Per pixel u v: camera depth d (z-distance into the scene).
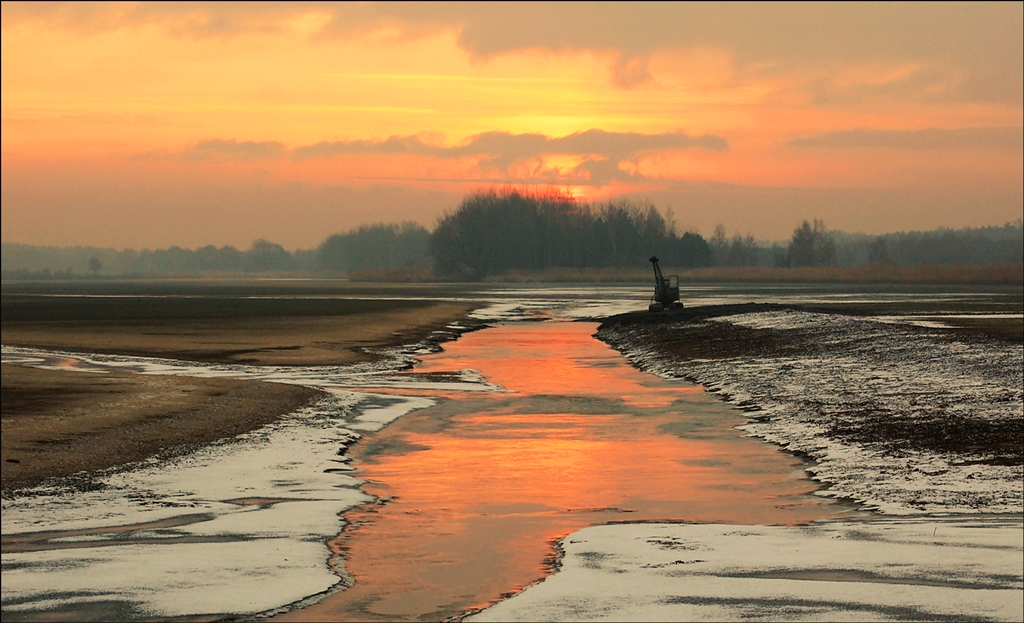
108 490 21.28
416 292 173.75
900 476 22.33
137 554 15.97
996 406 30.36
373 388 40.66
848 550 15.70
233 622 12.67
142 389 36.66
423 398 37.31
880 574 14.25
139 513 19.17
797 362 46.16
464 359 55.00
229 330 73.75
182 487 21.72
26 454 24.38
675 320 78.69
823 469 23.66
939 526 17.50
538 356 57.00
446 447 27.11
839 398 34.19
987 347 45.75
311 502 20.33
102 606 13.21
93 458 24.36
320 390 38.66
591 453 26.14
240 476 22.98
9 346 60.25
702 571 14.60
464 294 160.12
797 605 12.88
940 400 32.09
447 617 12.88
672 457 25.61
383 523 18.45
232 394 35.97
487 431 29.89
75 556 15.79
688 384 42.62
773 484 22.19
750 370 44.56
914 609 12.62
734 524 18.25
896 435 27.02
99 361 51.16
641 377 45.75
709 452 26.28
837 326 61.78
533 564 15.54
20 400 33.06
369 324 81.25
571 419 32.19
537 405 35.59
